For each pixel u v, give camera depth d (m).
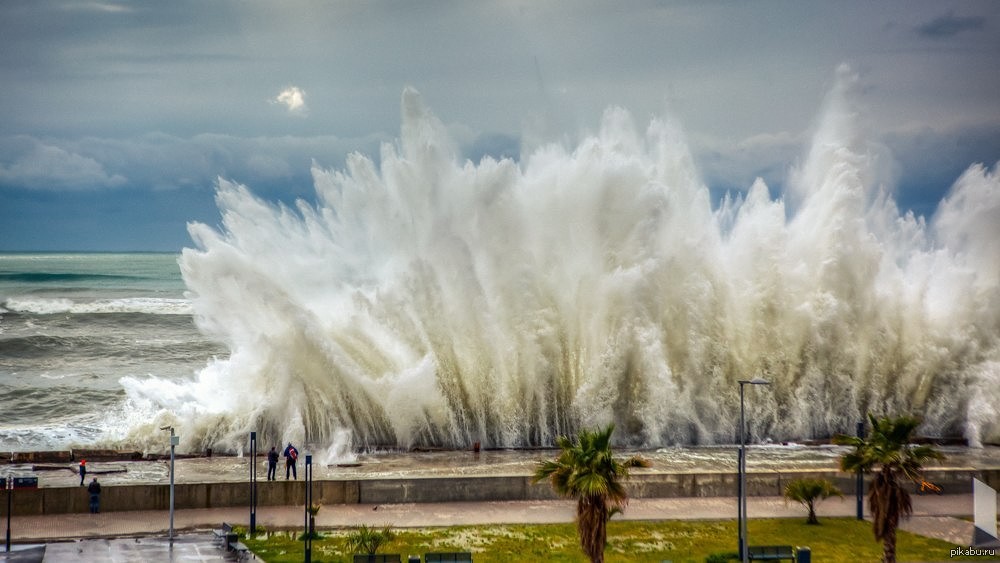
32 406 74.00
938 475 50.31
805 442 61.44
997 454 58.25
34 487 45.56
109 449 56.50
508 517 45.38
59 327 118.06
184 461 54.50
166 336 112.31
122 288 184.75
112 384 83.31
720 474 49.44
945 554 40.69
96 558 38.66
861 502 45.72
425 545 41.00
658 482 49.16
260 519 45.03
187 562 38.16
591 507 34.66
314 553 39.88
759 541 42.09
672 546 41.19
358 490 47.75
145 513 45.97
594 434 35.34
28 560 38.31
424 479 48.16
